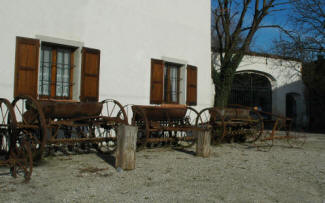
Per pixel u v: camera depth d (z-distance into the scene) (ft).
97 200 10.84
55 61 22.97
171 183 13.37
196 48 33.17
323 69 45.98
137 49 27.40
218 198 11.51
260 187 13.21
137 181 13.52
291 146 27.68
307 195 12.25
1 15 19.98
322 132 45.68
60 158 18.45
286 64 49.57
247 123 28.45
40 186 12.37
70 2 23.15
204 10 34.45
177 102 31.78
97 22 24.70
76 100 23.12
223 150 23.95
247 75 48.47
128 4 26.84
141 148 20.94
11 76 20.11
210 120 27.68
